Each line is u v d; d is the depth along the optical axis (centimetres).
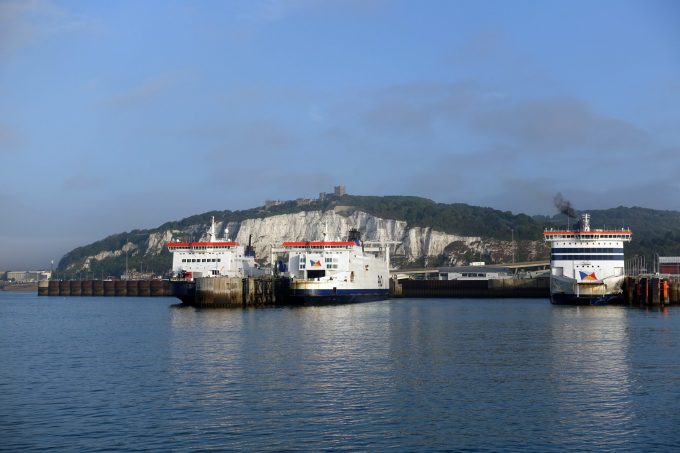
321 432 4631
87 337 10006
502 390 5809
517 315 13525
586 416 5003
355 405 5306
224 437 4531
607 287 15325
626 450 4300
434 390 5812
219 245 17700
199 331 10412
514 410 5162
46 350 8500
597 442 4438
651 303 15262
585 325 10944
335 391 5775
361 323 11719
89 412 5166
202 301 15762
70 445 4416
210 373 6606
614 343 8625
